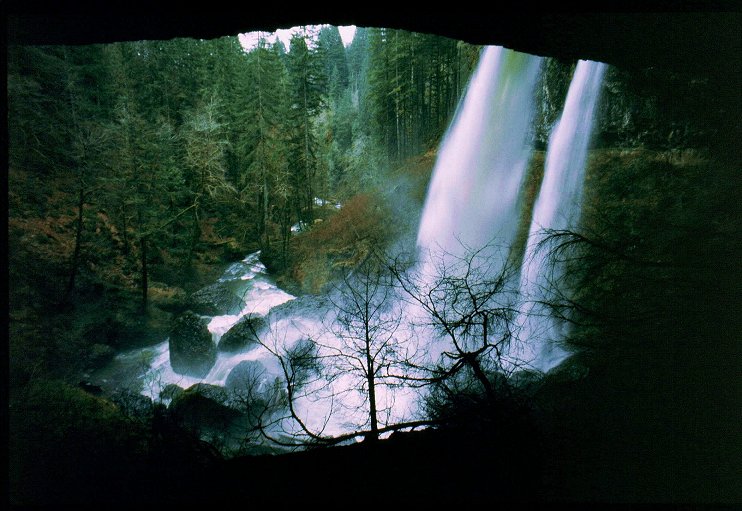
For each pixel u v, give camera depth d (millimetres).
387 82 40000
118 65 30203
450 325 6191
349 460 4168
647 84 8914
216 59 40344
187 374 15438
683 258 4902
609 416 4250
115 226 24750
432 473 3641
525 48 7023
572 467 3535
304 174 35219
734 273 4434
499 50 23781
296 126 35312
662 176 9023
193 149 30719
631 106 12562
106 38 6250
